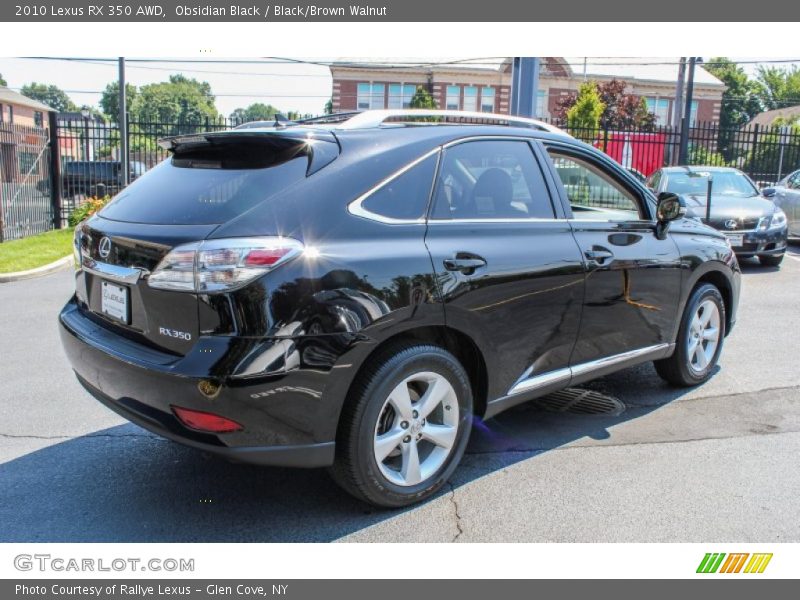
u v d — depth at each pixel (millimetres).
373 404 2961
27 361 5648
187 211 2924
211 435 2701
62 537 3012
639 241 4230
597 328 3971
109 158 20734
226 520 3166
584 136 21500
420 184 3229
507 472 3645
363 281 2869
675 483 3523
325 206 2895
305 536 3039
